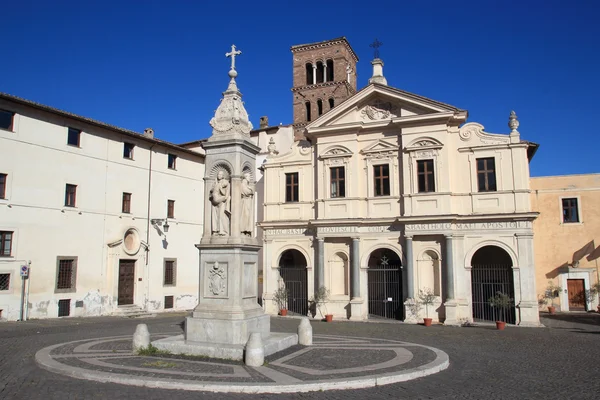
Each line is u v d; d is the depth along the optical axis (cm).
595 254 3597
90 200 3328
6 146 2870
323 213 3388
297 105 5141
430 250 3128
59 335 2227
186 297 4019
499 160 3077
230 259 1584
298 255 4122
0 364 1473
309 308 3381
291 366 1395
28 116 2994
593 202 3650
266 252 3569
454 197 3127
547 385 1314
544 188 3766
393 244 3225
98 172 3397
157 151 3884
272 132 4791
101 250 3369
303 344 1797
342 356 1592
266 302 3516
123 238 3519
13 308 2847
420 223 3105
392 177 3281
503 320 3077
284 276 3631
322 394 1159
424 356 1634
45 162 3066
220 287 1583
